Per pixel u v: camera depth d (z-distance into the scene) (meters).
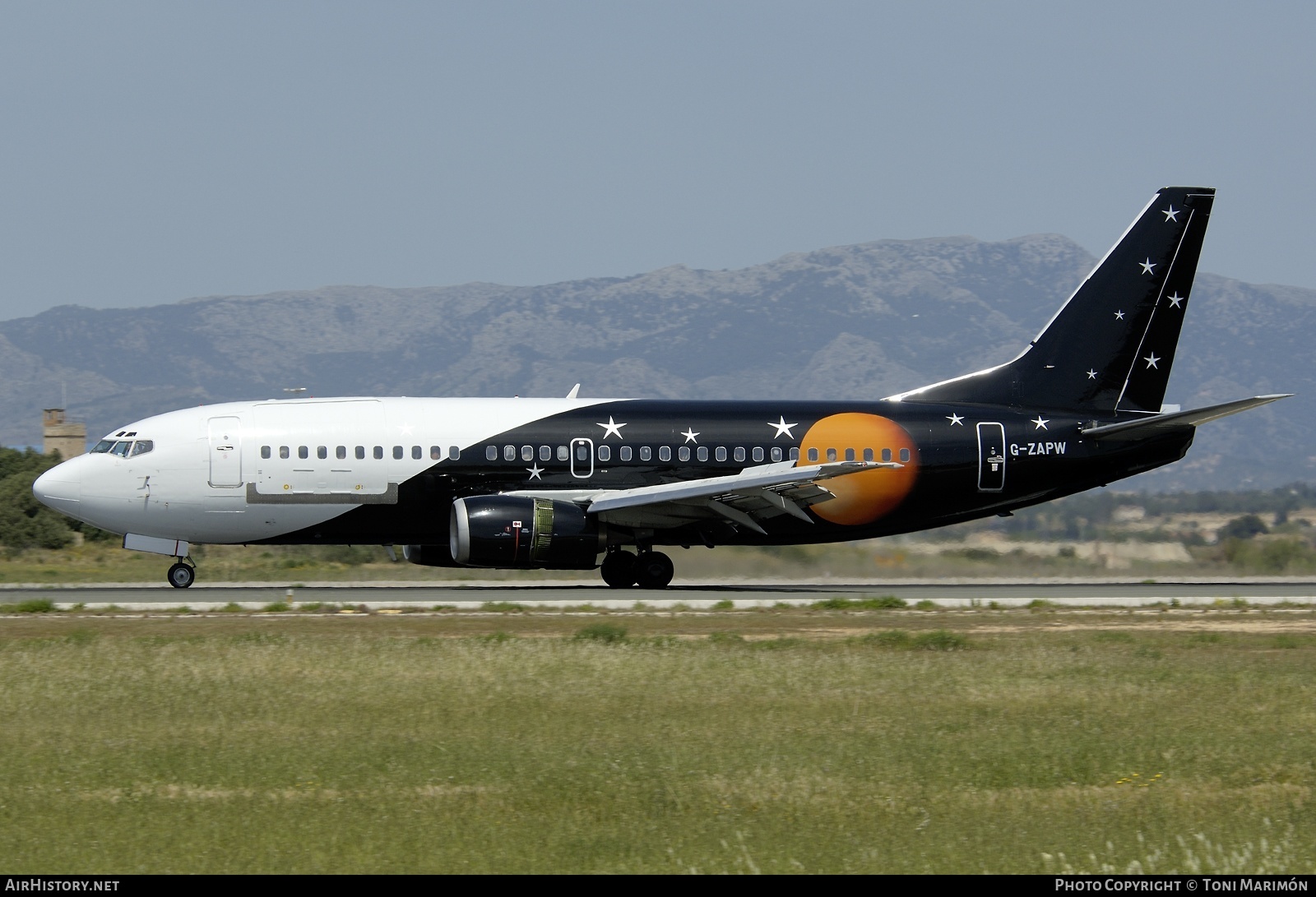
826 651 95.94
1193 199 157.88
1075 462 155.88
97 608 121.38
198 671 84.31
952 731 70.69
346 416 144.75
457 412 146.75
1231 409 149.25
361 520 144.12
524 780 59.91
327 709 74.19
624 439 147.75
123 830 52.88
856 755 65.00
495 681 81.81
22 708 74.19
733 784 59.19
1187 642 105.75
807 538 154.88
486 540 137.75
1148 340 158.25
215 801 56.91
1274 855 51.16
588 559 141.12
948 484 153.88
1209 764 64.88
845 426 152.12
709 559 187.00
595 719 72.31
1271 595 150.00
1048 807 57.59
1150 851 51.94
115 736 68.12
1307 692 82.12
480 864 49.22
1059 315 157.75
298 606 123.50
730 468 149.12
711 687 80.94
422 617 116.88
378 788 58.75
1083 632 112.00
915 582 176.88
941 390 156.75
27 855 50.06
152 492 140.50
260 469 141.50
